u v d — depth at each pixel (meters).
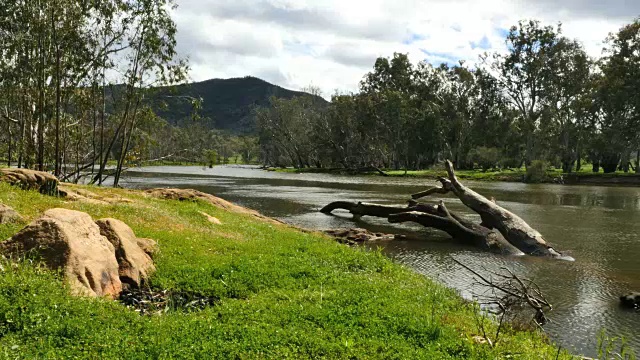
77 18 28.69
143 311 9.11
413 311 9.43
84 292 8.34
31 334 6.84
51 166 33.41
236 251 14.19
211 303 9.91
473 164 89.06
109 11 29.81
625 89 63.56
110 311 8.08
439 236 24.70
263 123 107.81
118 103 33.38
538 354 8.23
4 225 11.51
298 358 6.94
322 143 96.62
